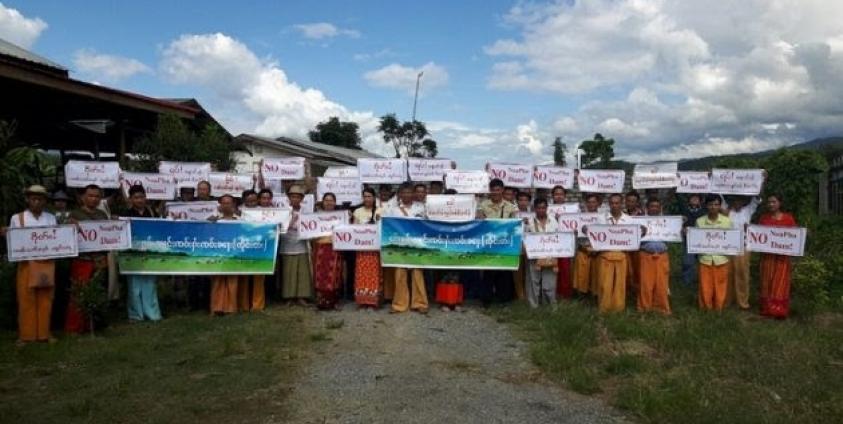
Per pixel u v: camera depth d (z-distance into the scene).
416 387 6.49
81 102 15.41
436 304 10.59
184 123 18.31
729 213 12.08
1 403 5.95
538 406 6.01
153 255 9.45
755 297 11.12
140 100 15.63
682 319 9.24
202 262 9.62
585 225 10.49
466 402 6.08
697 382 6.49
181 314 9.88
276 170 12.96
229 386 6.41
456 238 10.11
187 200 11.81
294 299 10.39
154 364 7.15
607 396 6.33
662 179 12.49
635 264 10.73
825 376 6.71
